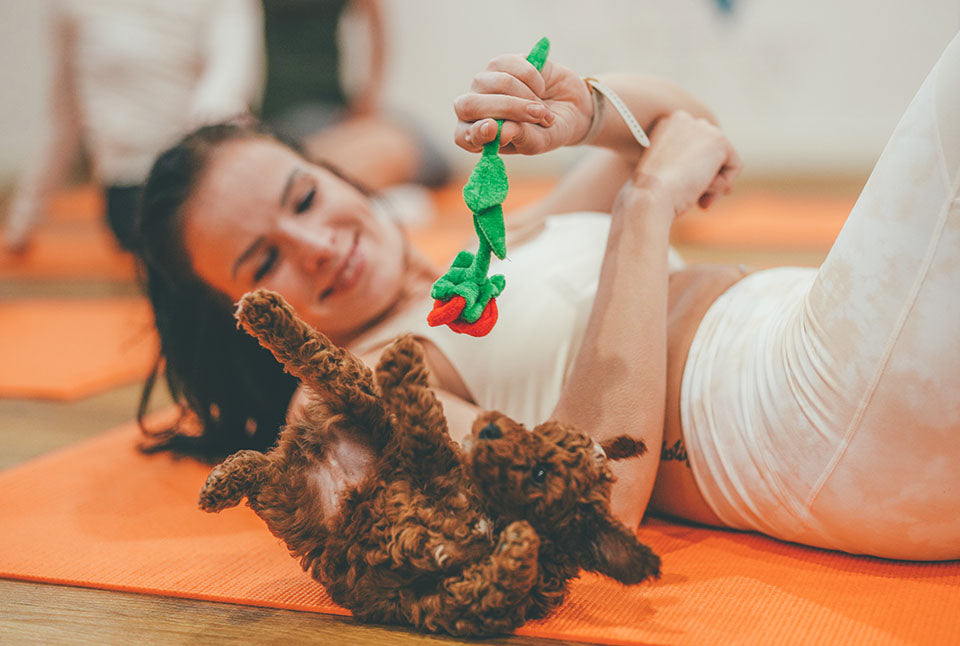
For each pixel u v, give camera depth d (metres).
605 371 0.88
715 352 0.95
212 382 1.29
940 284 0.71
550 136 0.89
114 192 2.74
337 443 0.79
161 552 0.99
